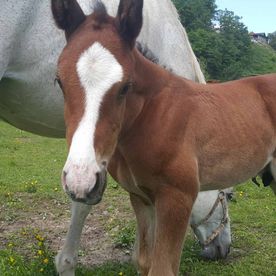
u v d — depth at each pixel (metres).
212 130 0.85
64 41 0.95
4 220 1.50
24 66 0.93
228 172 0.89
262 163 0.96
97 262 1.19
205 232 1.15
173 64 1.07
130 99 0.77
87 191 0.63
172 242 0.79
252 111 0.93
